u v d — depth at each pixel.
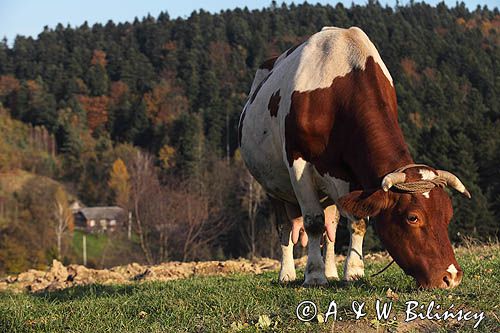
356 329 5.67
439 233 6.36
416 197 6.40
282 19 146.50
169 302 7.11
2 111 110.44
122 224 48.81
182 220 41.91
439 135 41.34
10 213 52.97
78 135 100.12
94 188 81.62
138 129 103.50
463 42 110.00
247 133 9.26
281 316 6.14
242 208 46.25
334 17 138.88
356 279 7.62
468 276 7.66
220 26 142.12
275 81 8.62
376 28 112.94
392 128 7.09
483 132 42.38
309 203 7.77
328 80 7.62
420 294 6.27
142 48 140.12
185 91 112.75
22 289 12.34
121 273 14.20
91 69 121.38
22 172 84.69
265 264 14.44
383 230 6.56
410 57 98.38
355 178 7.39
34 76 127.75
